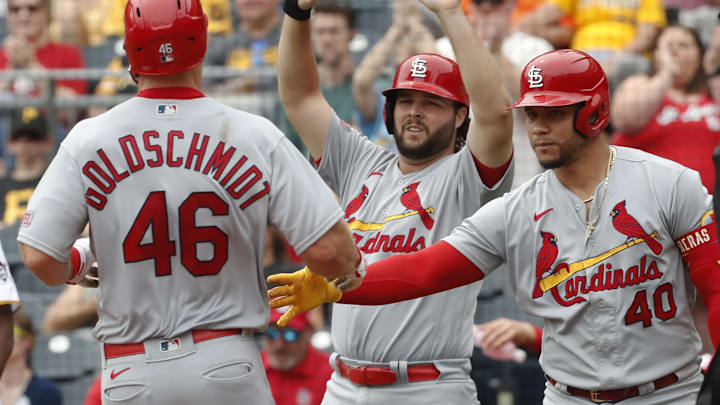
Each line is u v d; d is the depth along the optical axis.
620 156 13.71
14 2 32.31
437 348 15.66
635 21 30.92
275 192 12.45
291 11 16.17
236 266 12.55
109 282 12.51
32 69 32.16
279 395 21.61
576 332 13.49
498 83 15.31
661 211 13.26
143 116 12.46
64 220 12.23
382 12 32.97
